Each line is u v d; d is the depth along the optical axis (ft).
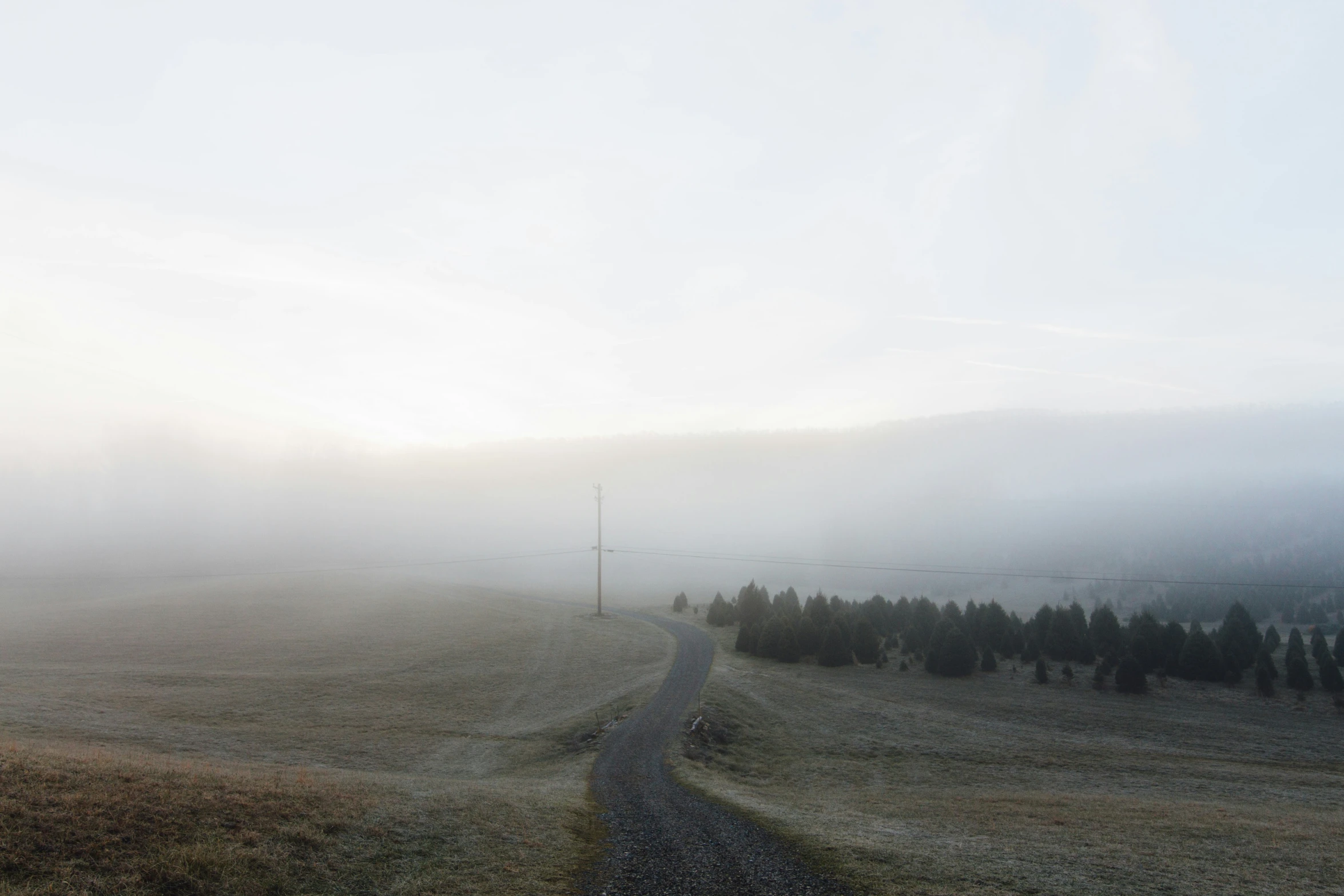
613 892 61.36
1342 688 247.29
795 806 106.11
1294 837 87.40
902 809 107.45
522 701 209.97
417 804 76.59
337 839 60.39
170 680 208.44
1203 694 251.39
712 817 91.76
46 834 48.55
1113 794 133.28
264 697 193.77
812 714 203.10
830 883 63.31
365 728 166.61
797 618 337.52
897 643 356.59
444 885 56.49
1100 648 310.65
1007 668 294.66
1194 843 81.46
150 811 55.93
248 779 72.38
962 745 176.65
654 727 169.27
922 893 59.82
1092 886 62.80
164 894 45.09
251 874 50.31
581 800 101.19
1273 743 189.67
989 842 79.87
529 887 59.47
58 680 199.41
